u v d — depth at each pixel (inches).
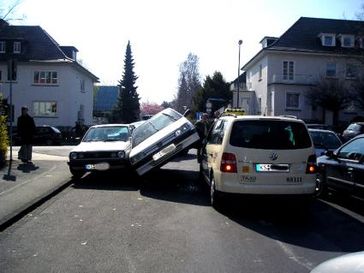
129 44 3088.1
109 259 233.0
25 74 1887.3
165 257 236.8
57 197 410.9
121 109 3024.1
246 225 311.9
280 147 338.0
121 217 330.3
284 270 217.9
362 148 366.0
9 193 397.1
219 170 343.3
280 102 1902.1
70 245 258.1
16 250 248.5
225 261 231.1
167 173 575.8
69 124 1888.5
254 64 2196.1
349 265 117.3
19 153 603.2
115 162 495.2
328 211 364.8
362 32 1678.2
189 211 354.0
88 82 2242.9
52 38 2087.8
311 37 1991.9
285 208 370.6
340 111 1891.0
